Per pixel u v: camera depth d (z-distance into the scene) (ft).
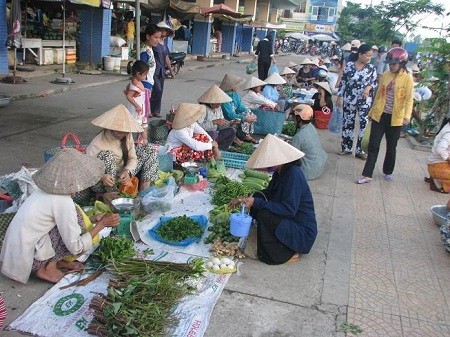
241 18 91.04
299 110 21.20
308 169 21.13
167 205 15.70
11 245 10.97
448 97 29.07
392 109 21.04
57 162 10.84
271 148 12.95
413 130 32.53
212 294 11.47
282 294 12.00
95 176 11.10
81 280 11.51
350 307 11.78
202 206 16.60
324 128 32.24
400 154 28.25
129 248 12.57
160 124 22.93
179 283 11.44
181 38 82.48
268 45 46.44
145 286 10.41
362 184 21.74
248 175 19.57
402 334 10.93
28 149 21.76
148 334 9.40
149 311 9.71
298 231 13.24
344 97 25.58
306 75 43.55
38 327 9.86
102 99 36.55
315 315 11.29
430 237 16.58
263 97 28.04
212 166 19.52
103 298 9.94
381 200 19.92
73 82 41.78
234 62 90.02
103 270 11.97
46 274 11.48
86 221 11.92
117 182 15.58
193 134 20.08
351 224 17.04
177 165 19.42
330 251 14.70
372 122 21.43
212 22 92.53
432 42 30.73
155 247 13.43
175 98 39.91
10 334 9.61
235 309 11.16
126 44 61.41
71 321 10.11
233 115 24.48
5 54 40.27
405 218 18.17
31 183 12.95
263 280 12.53
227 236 14.05
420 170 25.12
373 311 11.71
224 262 12.57
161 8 55.77
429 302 12.41
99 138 15.58
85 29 52.47
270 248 13.12
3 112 28.99
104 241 12.51
